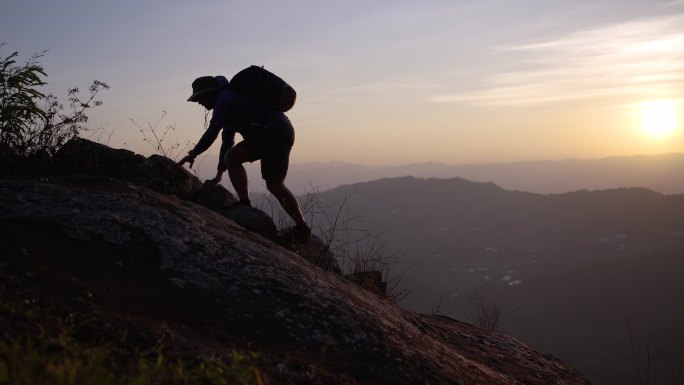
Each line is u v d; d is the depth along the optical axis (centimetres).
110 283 366
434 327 640
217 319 373
